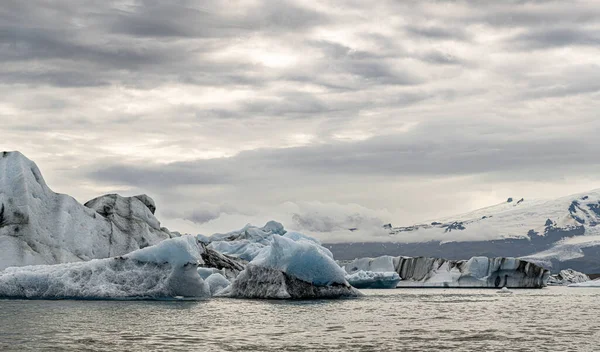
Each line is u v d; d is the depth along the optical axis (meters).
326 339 26.45
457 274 114.44
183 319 32.94
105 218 65.25
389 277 96.44
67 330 28.08
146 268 44.94
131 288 44.38
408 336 27.77
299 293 49.81
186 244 45.50
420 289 100.88
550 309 46.09
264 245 84.75
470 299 60.81
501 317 38.06
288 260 49.66
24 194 58.62
